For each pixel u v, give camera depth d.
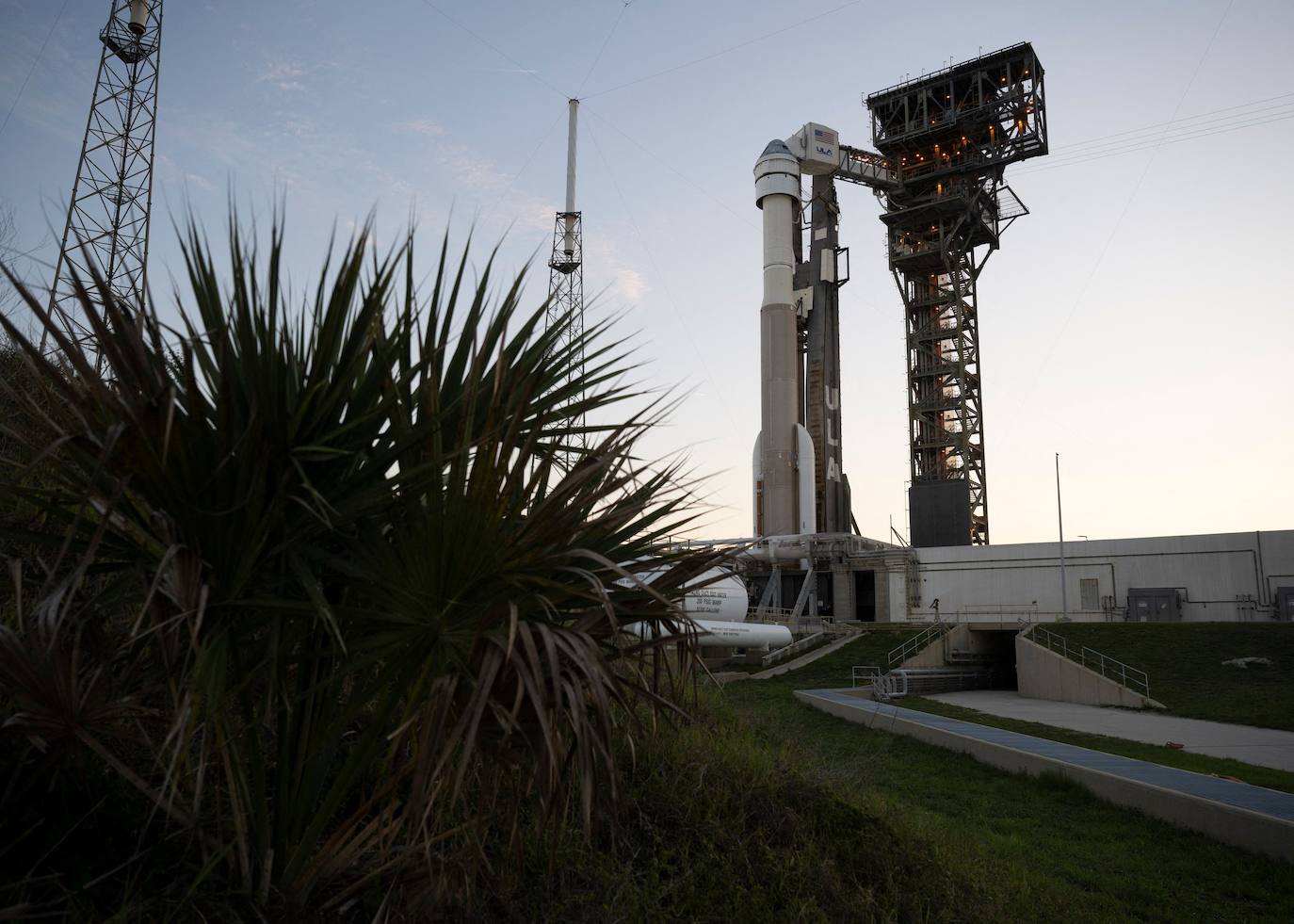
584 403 3.48
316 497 2.61
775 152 68.06
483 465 2.85
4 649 2.59
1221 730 23.36
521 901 4.12
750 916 4.88
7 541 3.83
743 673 39.69
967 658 45.22
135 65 37.38
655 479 3.46
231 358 2.87
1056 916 7.04
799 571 64.12
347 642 2.88
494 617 2.75
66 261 2.60
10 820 3.02
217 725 2.89
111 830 3.22
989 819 12.34
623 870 4.66
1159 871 9.71
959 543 65.94
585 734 2.56
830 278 69.44
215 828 3.37
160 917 2.88
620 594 3.29
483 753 3.09
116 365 2.63
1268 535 45.88
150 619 2.75
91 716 2.77
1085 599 50.41
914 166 75.19
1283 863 10.00
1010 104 71.50
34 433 3.05
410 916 3.27
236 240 2.81
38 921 2.75
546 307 3.39
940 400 72.00
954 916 6.08
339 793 3.15
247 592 2.85
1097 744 19.52
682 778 6.28
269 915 3.08
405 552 2.89
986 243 76.44
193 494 2.67
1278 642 34.88
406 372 3.07
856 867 6.29
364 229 2.90
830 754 14.12
